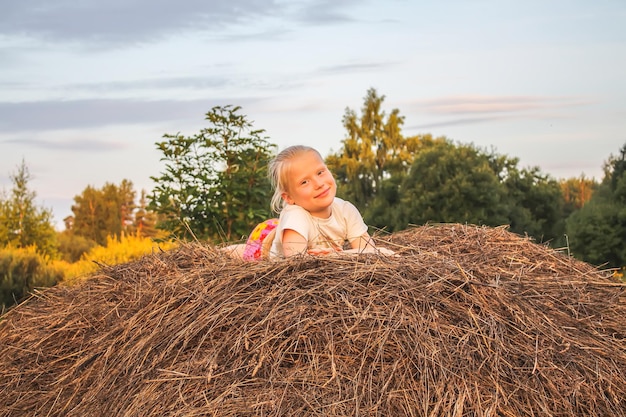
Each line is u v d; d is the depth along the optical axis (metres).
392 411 2.50
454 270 3.07
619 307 3.32
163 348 2.83
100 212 23.19
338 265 3.07
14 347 3.42
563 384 2.66
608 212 18.38
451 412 2.50
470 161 22.91
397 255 3.33
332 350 2.64
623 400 2.74
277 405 2.50
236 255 4.08
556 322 2.97
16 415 3.11
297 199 3.78
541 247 3.92
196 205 7.72
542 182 25.94
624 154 20.30
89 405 2.87
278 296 2.89
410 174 23.84
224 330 2.82
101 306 3.35
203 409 2.54
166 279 3.31
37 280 9.29
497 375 2.62
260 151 7.95
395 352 2.65
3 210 15.27
